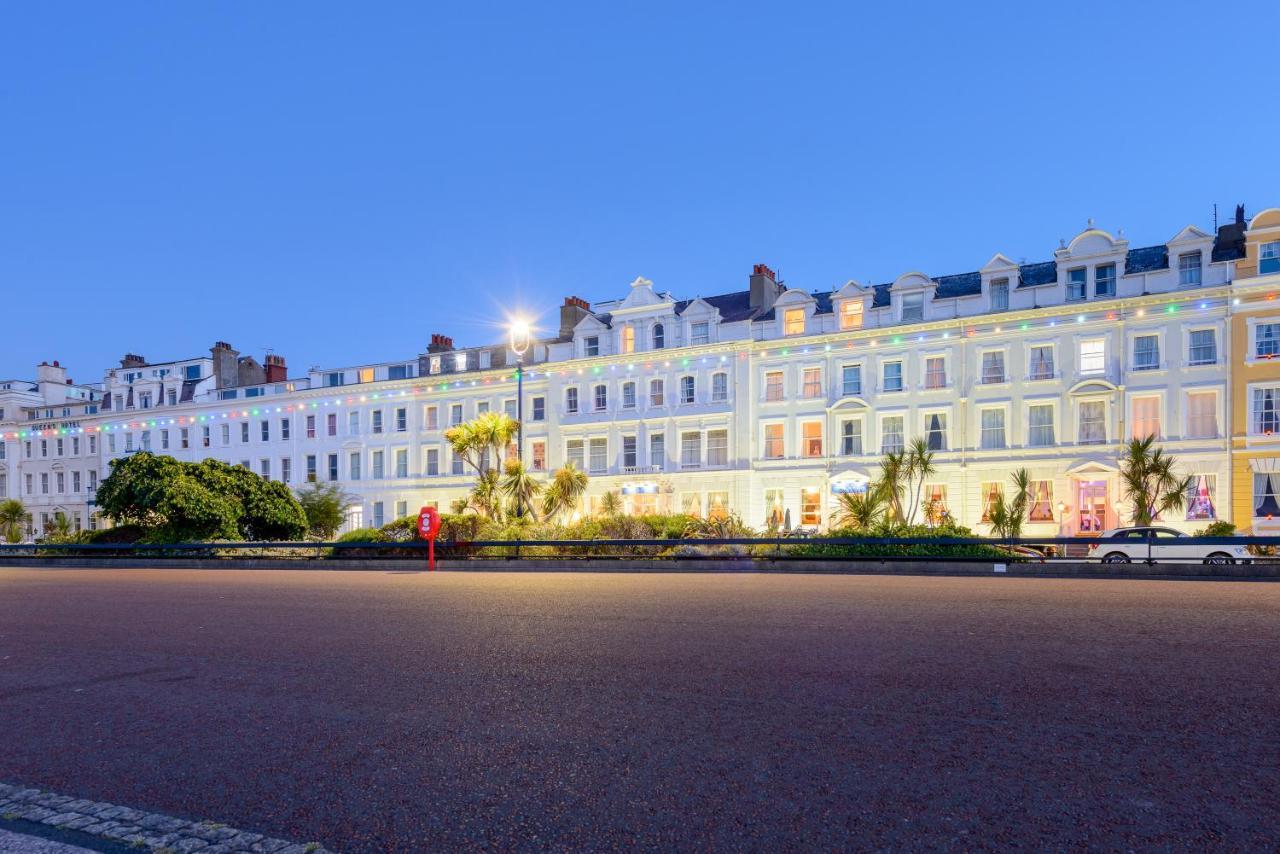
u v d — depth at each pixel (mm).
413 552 26719
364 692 6551
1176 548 23375
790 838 3613
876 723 5262
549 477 50125
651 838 3656
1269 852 3416
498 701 6098
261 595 15250
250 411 60406
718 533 26672
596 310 52469
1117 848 3471
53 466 67875
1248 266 34969
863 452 41844
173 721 5902
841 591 13555
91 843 3812
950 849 3479
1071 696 5828
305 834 3834
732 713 5586
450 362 55750
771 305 47750
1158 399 36250
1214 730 4988
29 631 10891
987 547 20000
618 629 9406
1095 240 37875
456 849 3621
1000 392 39125
